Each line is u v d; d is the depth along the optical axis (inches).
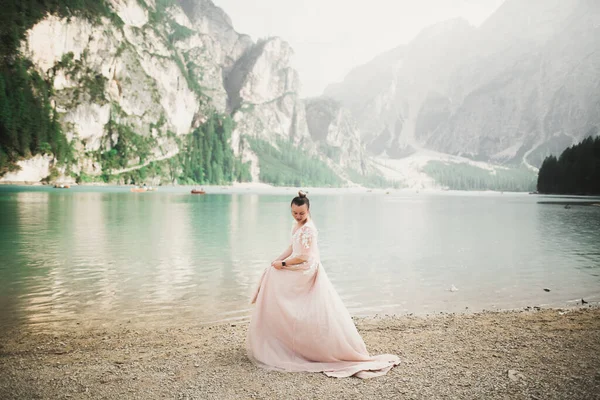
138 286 565.9
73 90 7760.8
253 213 2137.1
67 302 479.8
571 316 399.9
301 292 252.7
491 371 236.5
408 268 733.9
